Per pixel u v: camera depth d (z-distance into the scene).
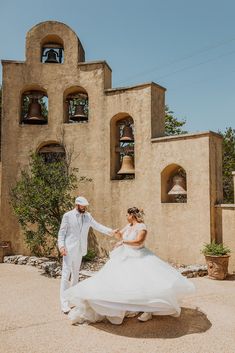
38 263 10.66
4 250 11.48
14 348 4.61
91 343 4.77
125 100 11.45
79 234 6.56
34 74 12.30
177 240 10.25
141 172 11.03
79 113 12.43
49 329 5.29
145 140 11.04
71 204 10.82
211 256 8.92
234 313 6.12
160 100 11.47
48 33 12.39
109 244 11.28
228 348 4.64
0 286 8.12
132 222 6.11
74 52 12.24
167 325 5.43
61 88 12.24
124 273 5.46
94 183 11.70
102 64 11.88
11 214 11.85
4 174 11.94
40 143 12.15
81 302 5.55
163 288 5.26
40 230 10.64
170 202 11.16
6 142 12.07
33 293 7.48
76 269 6.55
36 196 10.38
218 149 10.33
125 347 4.64
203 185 9.91
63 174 11.09
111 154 11.67
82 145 11.91
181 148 10.36
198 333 5.14
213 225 9.84
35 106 12.59
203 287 8.10
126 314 5.67
